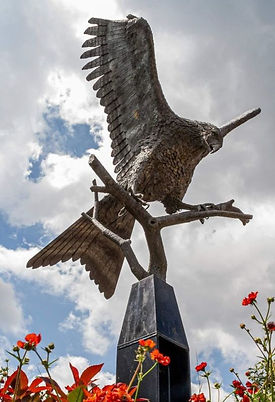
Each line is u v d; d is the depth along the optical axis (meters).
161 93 5.86
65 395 2.63
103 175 4.69
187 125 5.81
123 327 3.83
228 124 6.35
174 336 3.68
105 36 6.29
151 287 3.88
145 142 5.76
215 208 5.41
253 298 3.69
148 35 5.92
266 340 3.59
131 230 6.34
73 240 6.23
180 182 5.80
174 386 3.51
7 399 2.67
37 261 6.21
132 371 3.54
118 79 6.14
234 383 3.79
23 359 2.65
